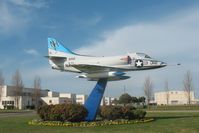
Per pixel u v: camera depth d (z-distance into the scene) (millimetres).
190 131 20219
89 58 31203
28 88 104750
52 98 107250
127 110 27938
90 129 21969
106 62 30016
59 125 24703
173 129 21188
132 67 30141
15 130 21484
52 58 32375
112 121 26141
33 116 39125
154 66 30172
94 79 29094
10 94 98188
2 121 29344
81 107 26141
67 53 32281
